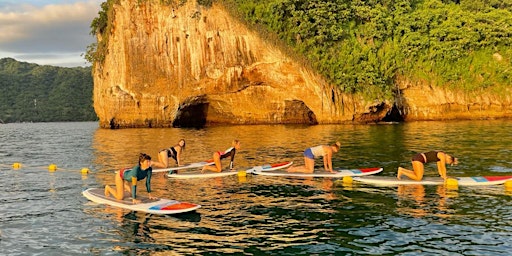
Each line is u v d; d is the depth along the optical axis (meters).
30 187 16.62
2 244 10.12
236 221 11.53
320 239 10.03
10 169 21.75
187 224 11.33
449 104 55.78
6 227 11.36
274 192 14.83
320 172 17.95
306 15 53.81
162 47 59.31
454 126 42.38
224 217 11.91
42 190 15.99
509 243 9.52
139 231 10.84
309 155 17.97
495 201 13.02
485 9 64.94
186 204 12.81
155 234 10.59
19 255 9.43
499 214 11.66
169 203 12.97
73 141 40.59
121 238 10.37
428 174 17.23
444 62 55.38
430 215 11.70
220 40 57.59
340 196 14.06
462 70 55.44
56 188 16.34
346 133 37.81
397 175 16.72
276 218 11.73
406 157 22.09
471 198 13.43
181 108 59.94
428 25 57.66
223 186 15.98
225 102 60.59
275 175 17.81
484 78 55.34
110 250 9.62
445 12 60.25
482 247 9.33
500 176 16.17
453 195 13.86
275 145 29.97
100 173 19.77
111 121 61.12
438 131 36.81
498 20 58.38
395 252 9.16
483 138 30.03
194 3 58.22
